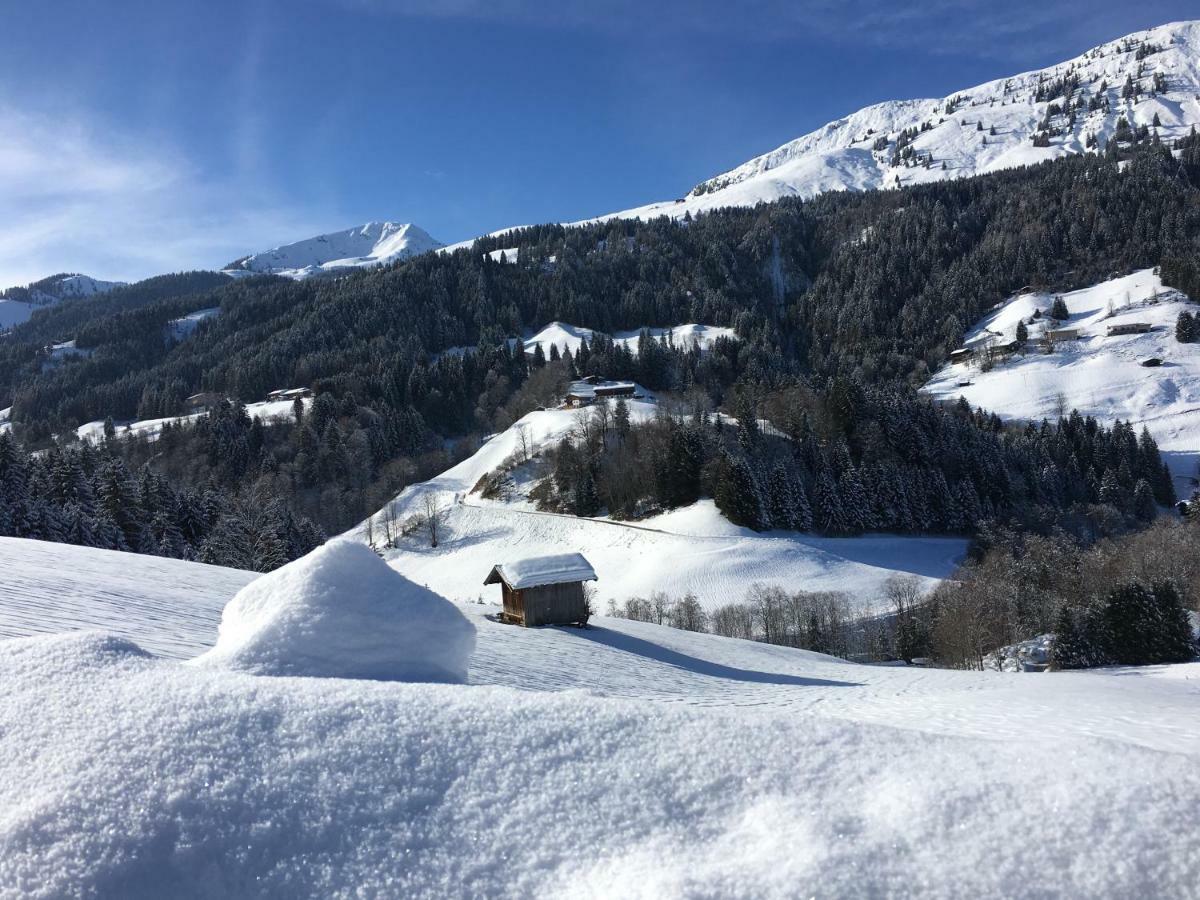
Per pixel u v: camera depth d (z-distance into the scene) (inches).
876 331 7042.3
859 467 3250.5
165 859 103.7
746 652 1323.8
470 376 5836.6
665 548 2751.0
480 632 1026.7
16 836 105.0
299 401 5172.2
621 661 941.2
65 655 161.5
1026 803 100.0
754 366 5280.5
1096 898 86.9
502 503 3585.1
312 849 107.6
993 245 7534.5
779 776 114.1
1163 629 1593.3
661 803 112.2
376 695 142.8
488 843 108.5
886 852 95.6
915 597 2276.1
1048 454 3661.4
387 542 3361.2
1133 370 5118.1
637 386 5388.8
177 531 2375.7
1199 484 3609.7
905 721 595.2
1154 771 102.5
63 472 2258.9
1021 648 1825.8
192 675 154.3
